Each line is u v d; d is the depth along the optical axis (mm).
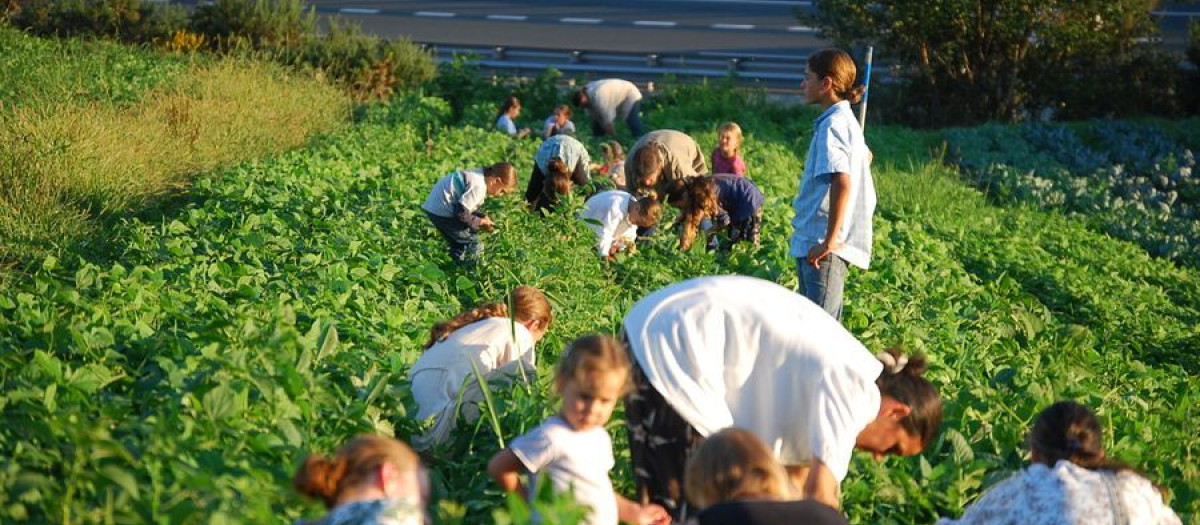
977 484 5457
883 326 8266
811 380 4270
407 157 14680
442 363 5828
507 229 9570
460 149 15430
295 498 4133
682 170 11258
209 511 3885
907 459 5750
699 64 26531
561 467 4344
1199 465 6391
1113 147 23094
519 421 5492
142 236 8555
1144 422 6824
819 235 6723
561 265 8531
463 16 31984
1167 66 26016
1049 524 4242
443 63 25438
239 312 6410
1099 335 11094
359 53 23016
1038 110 26234
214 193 10953
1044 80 25500
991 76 25188
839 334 4406
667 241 10227
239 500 4016
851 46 25500
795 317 4379
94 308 6078
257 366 5133
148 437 4355
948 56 24797
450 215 9422
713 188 9961
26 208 9609
